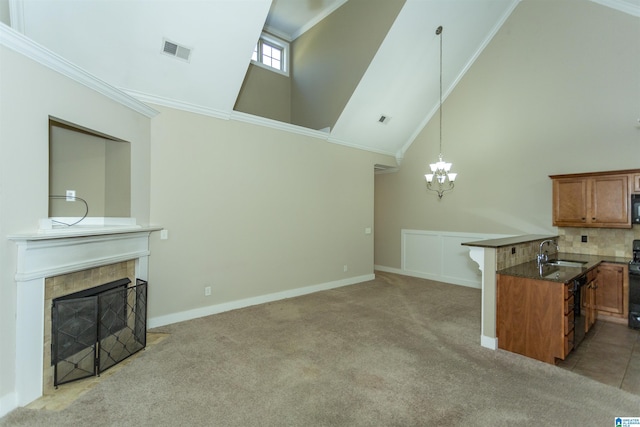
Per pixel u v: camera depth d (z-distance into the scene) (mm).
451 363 2877
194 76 3709
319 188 5504
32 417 2088
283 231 4988
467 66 5801
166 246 3793
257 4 3398
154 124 3701
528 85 5113
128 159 3340
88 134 3232
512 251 3545
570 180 4469
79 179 3180
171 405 2234
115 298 2926
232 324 3830
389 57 4871
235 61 3783
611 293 4039
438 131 6293
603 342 3377
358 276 6195
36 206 2322
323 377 2623
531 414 2145
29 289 2246
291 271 5105
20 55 2170
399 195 7020
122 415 2121
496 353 3084
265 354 3035
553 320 2850
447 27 4895
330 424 2045
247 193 4547
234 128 4398
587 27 4523
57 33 2789
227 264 4352
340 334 3539
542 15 4930
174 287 3871
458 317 4125
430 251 6473
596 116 4477
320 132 5398
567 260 4035
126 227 3166
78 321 2566
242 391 2412
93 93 2822
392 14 4453
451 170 6105
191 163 3990
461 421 2074
